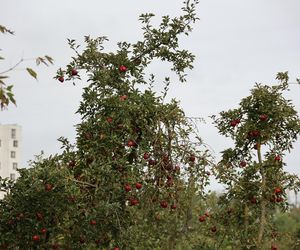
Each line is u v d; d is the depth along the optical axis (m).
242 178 10.74
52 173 9.02
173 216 10.37
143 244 10.45
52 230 9.26
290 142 10.84
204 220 10.62
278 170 10.67
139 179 9.77
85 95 10.52
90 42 10.98
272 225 11.08
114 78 10.85
